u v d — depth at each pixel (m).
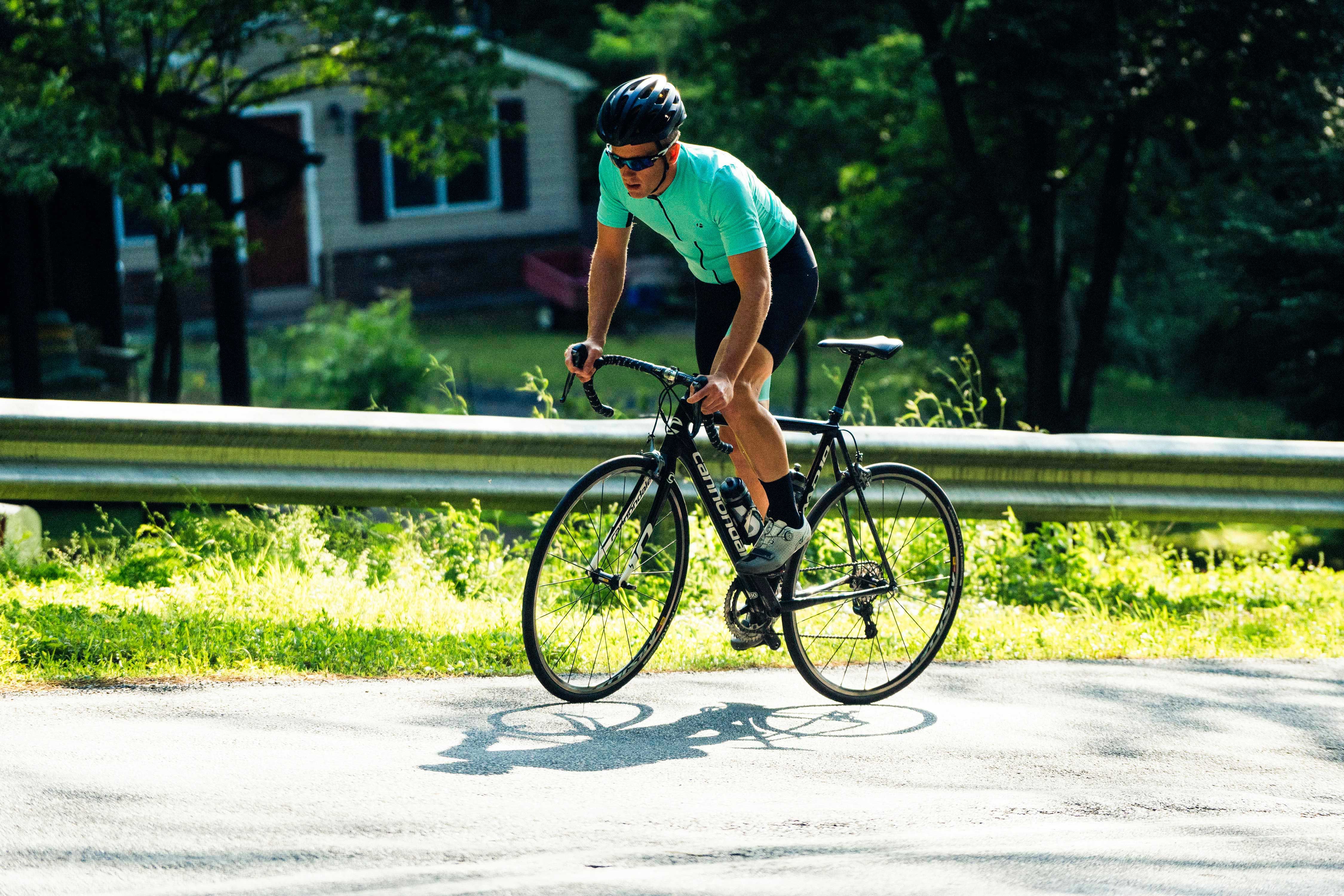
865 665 9.98
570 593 9.02
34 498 12.05
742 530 9.07
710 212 8.21
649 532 8.98
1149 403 56.84
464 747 7.77
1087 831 6.89
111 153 22.86
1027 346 34.12
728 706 8.99
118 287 35.00
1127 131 30.86
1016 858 6.41
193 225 24.98
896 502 9.95
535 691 9.05
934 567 10.65
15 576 11.77
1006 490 14.18
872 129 40.75
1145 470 14.45
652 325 62.75
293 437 12.60
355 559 13.38
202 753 7.43
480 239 62.91
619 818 6.76
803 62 35.38
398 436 12.77
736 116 40.47
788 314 8.70
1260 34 27.41
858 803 7.20
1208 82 27.83
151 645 9.39
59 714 7.98
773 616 9.02
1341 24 27.19
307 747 7.62
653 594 9.20
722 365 8.01
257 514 14.71
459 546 13.57
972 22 27.00
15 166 23.03
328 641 9.70
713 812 6.92
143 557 12.52
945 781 7.67
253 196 27.33
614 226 8.91
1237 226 33.31
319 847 6.19
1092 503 14.31
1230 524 16.70
